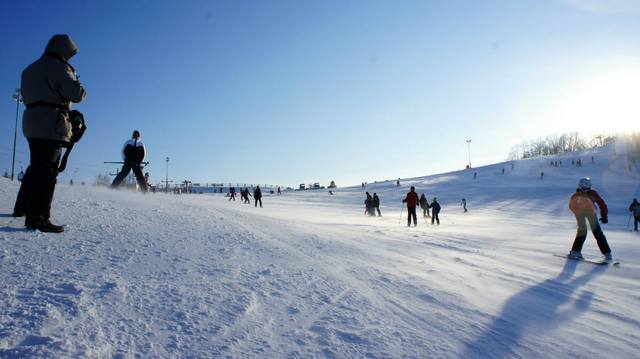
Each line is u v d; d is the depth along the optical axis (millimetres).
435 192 57312
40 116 4492
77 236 4734
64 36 4688
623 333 3164
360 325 2990
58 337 2252
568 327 3264
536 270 5629
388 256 6031
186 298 3133
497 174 78562
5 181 9281
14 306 2570
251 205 35156
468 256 6590
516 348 2781
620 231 17266
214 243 5496
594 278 5199
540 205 39375
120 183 12258
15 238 4168
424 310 3461
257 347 2463
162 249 4695
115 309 2748
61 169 4891
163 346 2338
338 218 22406
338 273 4578
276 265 4660
